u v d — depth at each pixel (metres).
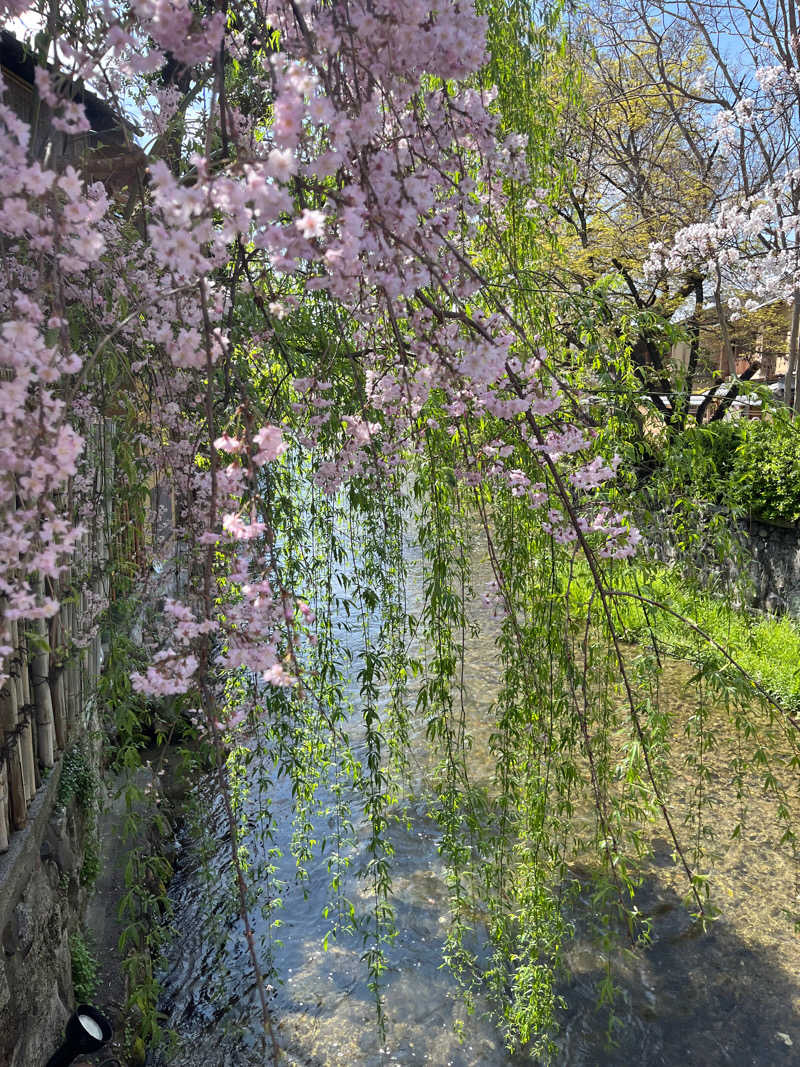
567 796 3.28
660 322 2.49
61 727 2.73
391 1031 3.29
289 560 2.60
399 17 1.13
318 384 1.97
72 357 1.05
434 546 2.94
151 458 2.21
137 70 1.12
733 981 3.61
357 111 1.21
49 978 2.47
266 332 2.12
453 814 3.08
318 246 1.17
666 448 2.68
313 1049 3.18
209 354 1.13
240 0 1.34
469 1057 3.17
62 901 2.72
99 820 3.50
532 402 1.79
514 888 3.29
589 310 2.52
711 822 4.64
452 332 1.59
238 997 3.40
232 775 3.07
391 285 1.25
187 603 1.84
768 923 3.94
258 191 0.96
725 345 7.61
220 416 2.07
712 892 4.12
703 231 6.99
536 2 3.07
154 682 1.18
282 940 3.73
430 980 3.57
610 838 2.57
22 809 2.23
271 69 0.99
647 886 4.18
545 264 2.97
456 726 5.54
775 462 6.86
